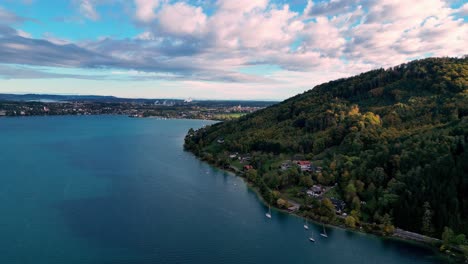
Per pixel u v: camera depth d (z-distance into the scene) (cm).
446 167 16350
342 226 16362
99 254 13700
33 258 13262
